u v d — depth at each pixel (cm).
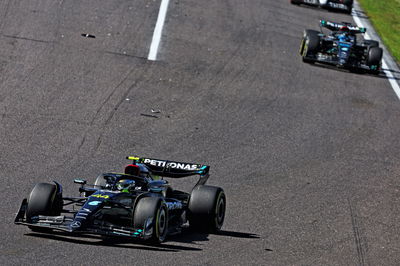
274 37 10062
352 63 9181
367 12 12762
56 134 5684
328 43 9519
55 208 3519
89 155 5319
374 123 7231
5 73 7050
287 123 6781
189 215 3838
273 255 3609
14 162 4956
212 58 8656
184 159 5472
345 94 8156
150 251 3375
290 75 8525
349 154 6162
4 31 8325
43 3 9738
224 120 6612
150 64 8050
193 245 3606
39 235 3503
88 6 9969
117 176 3700
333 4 12150
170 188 4072
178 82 7588
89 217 3281
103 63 7812
